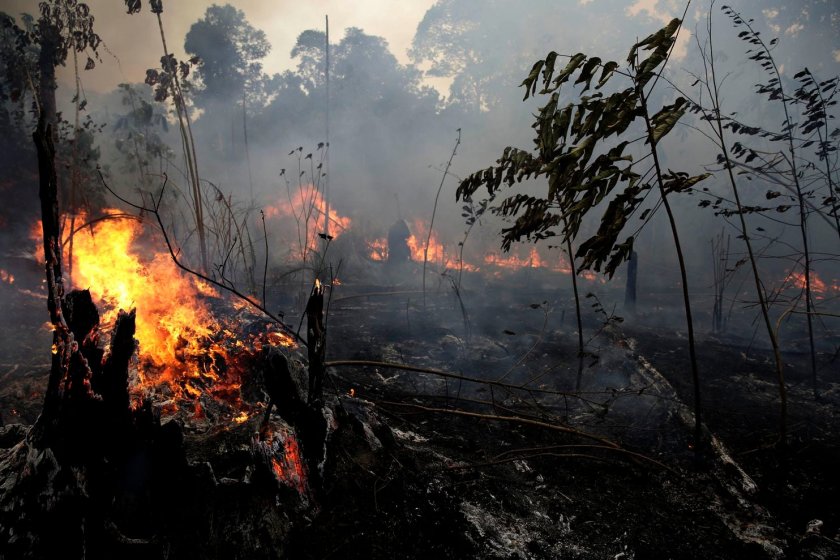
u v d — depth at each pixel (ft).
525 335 23.03
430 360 19.69
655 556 9.75
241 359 12.59
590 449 13.76
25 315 20.01
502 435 14.32
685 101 11.13
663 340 23.11
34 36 24.99
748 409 16.34
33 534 6.80
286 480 9.12
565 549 9.74
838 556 9.85
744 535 10.44
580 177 11.80
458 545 9.29
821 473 12.91
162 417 10.52
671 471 12.16
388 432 11.75
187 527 7.87
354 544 8.89
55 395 7.11
